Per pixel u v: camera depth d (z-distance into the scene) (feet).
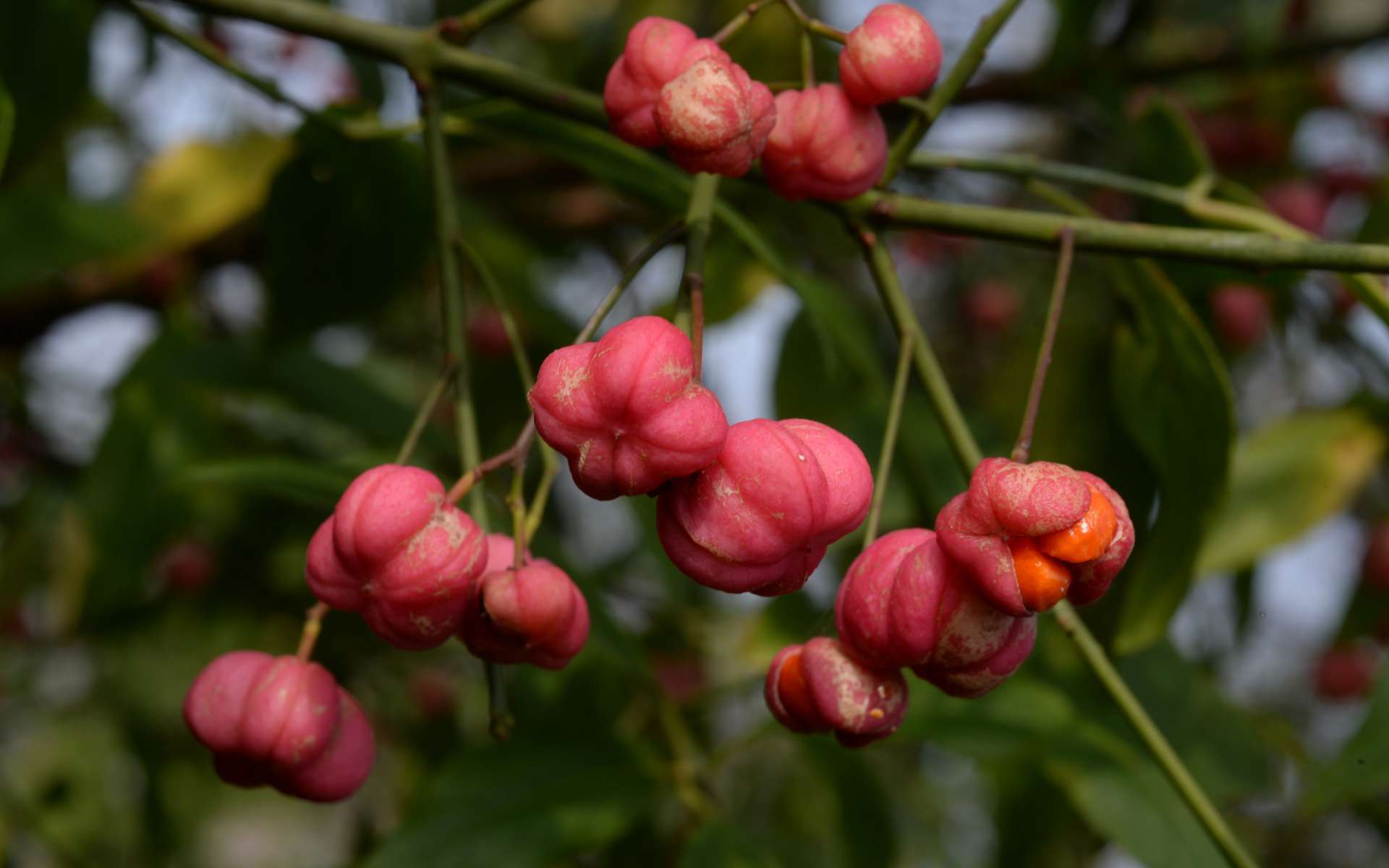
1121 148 1.21
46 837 1.25
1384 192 0.96
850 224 0.76
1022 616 0.64
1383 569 1.17
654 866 1.01
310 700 0.69
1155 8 1.13
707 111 0.66
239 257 1.25
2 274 0.95
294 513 1.23
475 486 0.71
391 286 0.93
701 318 0.67
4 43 0.91
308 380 0.96
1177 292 0.85
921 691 0.88
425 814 0.81
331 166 0.88
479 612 0.67
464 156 1.24
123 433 1.04
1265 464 0.95
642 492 0.63
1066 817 1.06
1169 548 0.84
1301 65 1.20
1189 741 0.92
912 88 0.70
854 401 1.03
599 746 0.85
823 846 1.25
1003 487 0.64
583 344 0.65
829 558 1.06
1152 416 0.84
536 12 1.44
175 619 1.25
